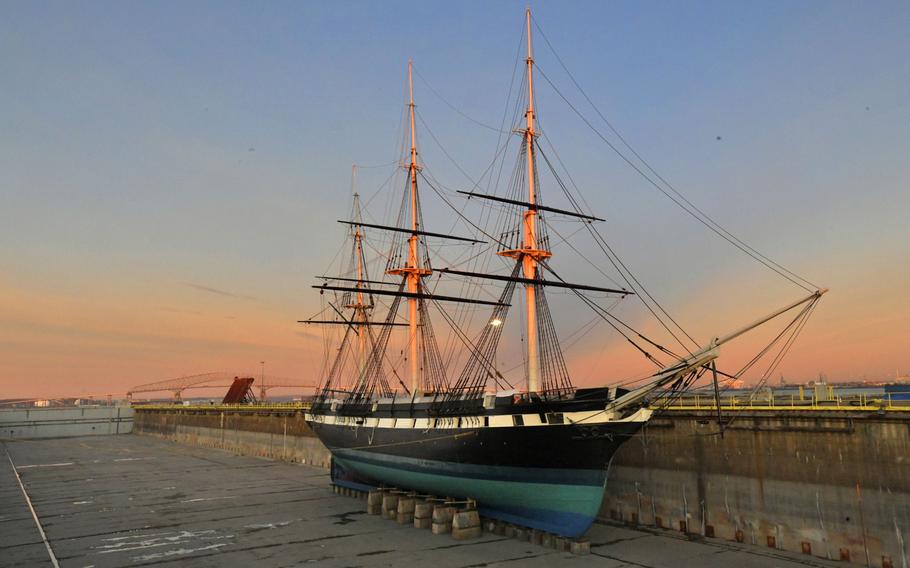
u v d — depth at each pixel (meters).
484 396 33.22
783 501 29.20
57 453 91.75
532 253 41.94
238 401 128.12
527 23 45.38
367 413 43.59
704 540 31.31
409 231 59.16
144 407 146.38
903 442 25.39
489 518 34.41
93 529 35.78
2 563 28.27
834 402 31.12
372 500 40.31
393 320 58.19
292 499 46.91
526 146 44.31
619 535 32.81
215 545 31.45
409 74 62.66
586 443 28.27
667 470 34.53
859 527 26.45
